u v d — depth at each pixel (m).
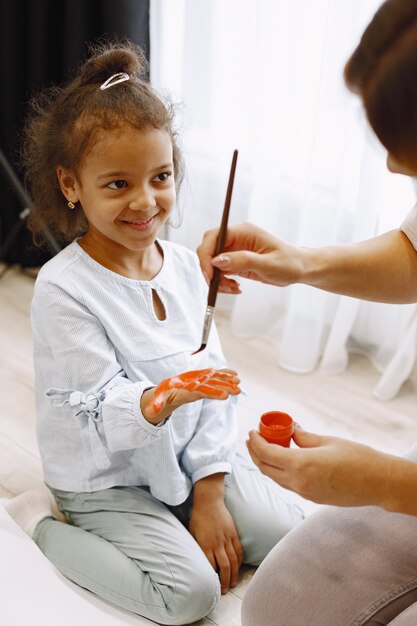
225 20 1.98
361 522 1.07
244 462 1.51
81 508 1.35
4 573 1.27
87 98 1.24
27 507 1.42
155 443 1.29
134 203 1.23
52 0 2.21
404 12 0.66
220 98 2.06
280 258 1.07
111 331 1.29
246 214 2.15
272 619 1.02
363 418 1.82
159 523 1.30
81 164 1.24
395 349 1.95
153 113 1.23
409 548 1.02
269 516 1.38
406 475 0.85
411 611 0.91
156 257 1.40
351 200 1.87
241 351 2.10
